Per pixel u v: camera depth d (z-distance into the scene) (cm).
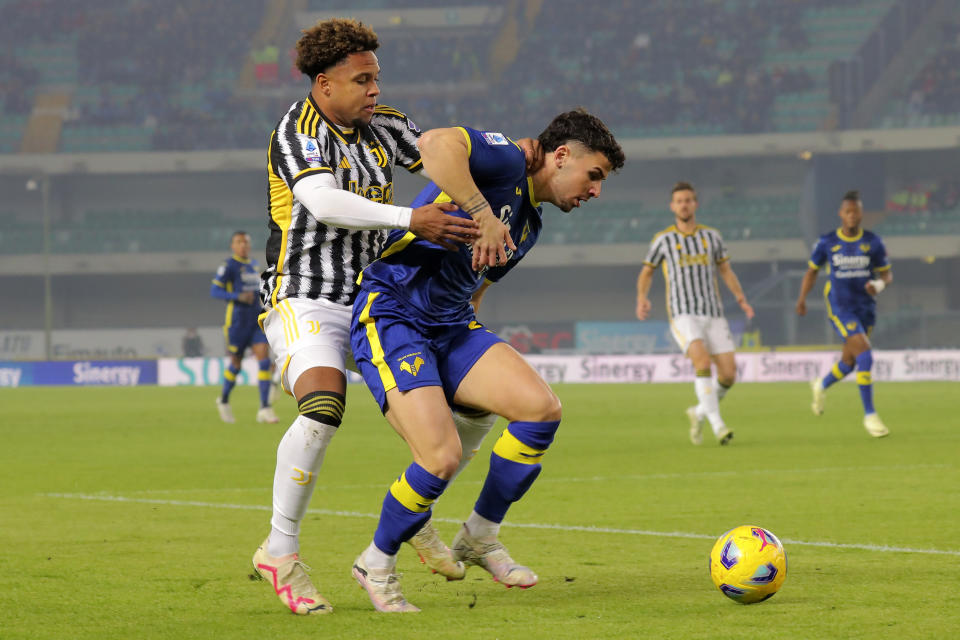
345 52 1424
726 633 1190
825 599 1369
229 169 14450
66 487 2802
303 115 1436
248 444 4166
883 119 13812
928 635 1176
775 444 3866
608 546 1814
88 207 15388
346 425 5166
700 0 15988
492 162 1334
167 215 14962
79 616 1312
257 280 5316
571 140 1370
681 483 2742
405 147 1562
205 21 16288
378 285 1398
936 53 14738
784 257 13550
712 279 3866
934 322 11781
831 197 13850
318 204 1324
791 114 14400
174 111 15212
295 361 1404
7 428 5056
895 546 1780
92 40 16038
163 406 6875
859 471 2958
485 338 1432
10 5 16350
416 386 1343
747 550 1332
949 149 13675
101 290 14912
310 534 1980
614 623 1247
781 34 15338
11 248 14162
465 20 16300
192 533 1998
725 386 3897
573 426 4916
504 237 1313
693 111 14638
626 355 10312
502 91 15375
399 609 1336
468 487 2727
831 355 10062
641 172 14950
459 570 1488
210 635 1212
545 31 16100
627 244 13700
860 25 15312
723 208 14362
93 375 10806
